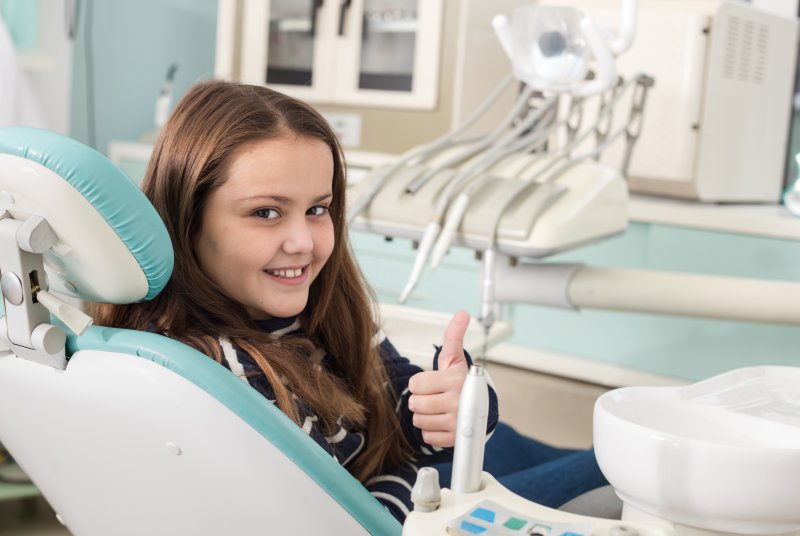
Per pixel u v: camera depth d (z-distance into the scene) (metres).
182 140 0.82
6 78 2.49
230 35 2.60
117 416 0.67
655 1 1.94
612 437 0.64
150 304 0.82
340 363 0.98
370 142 2.56
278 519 0.66
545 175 1.47
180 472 0.67
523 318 2.44
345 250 0.97
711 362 2.18
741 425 0.69
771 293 1.54
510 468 1.18
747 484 0.59
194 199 0.81
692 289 1.56
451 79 2.41
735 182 2.08
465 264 2.39
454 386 0.81
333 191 0.95
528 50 1.38
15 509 1.47
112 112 3.27
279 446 0.64
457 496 0.61
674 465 0.61
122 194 0.64
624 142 1.93
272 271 0.84
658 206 2.09
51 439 0.74
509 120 1.50
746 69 2.01
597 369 2.34
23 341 0.69
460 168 1.52
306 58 2.58
